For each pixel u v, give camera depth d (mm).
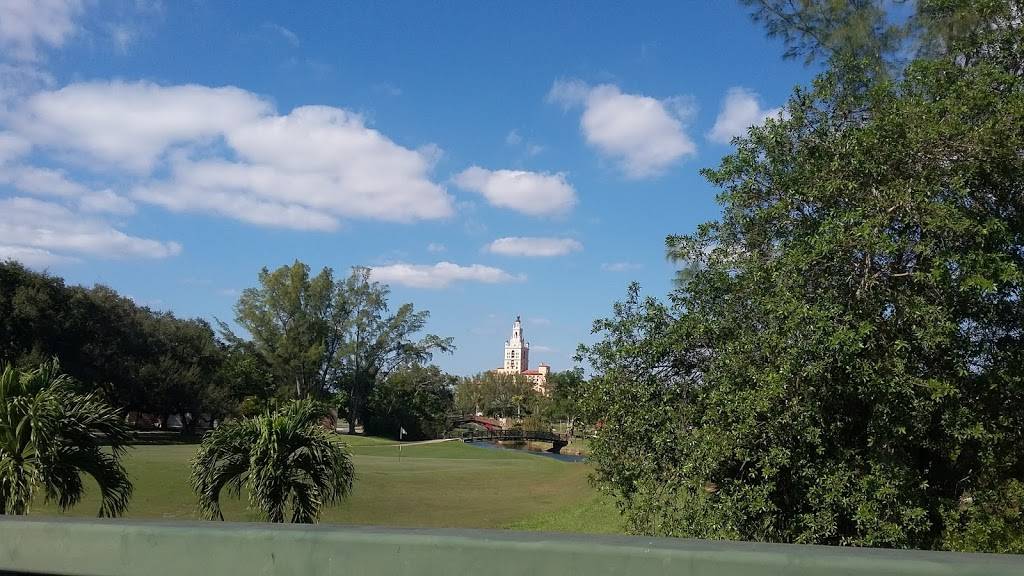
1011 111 7230
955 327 6895
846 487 7523
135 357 63250
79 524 2488
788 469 7832
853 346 6809
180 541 2361
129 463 31219
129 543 2410
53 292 56031
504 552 2100
